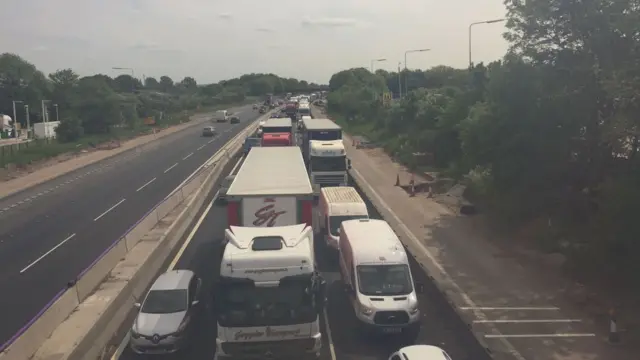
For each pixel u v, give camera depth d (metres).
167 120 124.94
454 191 41.19
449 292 22.47
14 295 22.38
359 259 19.59
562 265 25.22
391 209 37.44
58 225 34.50
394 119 77.75
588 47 26.08
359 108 115.69
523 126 27.98
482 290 22.70
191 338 18.16
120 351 17.64
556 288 22.80
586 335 18.52
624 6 24.56
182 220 33.44
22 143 85.69
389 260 19.53
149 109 128.00
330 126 45.91
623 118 21.64
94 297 20.61
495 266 25.64
